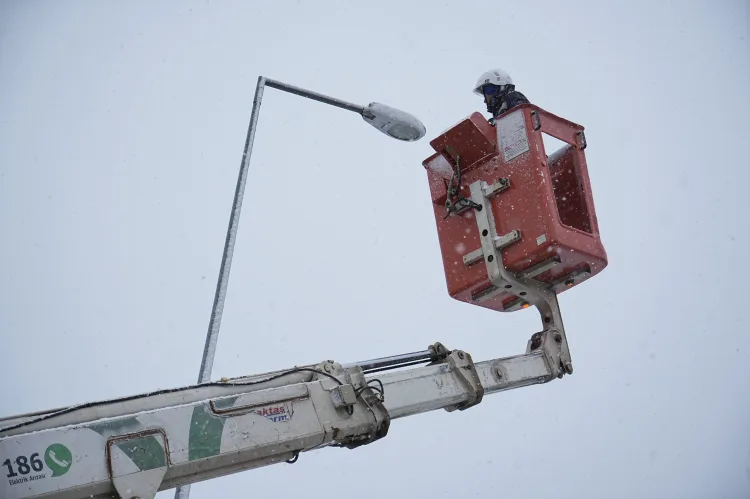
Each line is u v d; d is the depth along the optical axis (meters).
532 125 6.52
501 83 8.43
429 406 5.64
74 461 4.32
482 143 6.64
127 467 4.41
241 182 7.63
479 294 6.79
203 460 4.63
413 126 8.76
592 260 6.59
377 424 5.20
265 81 8.18
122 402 4.71
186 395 4.88
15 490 4.17
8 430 4.39
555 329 6.67
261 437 4.83
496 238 6.52
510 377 6.17
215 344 6.68
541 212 6.34
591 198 6.85
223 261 7.10
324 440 5.05
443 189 6.88
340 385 5.18
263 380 5.11
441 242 6.92
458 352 5.91
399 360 5.79
